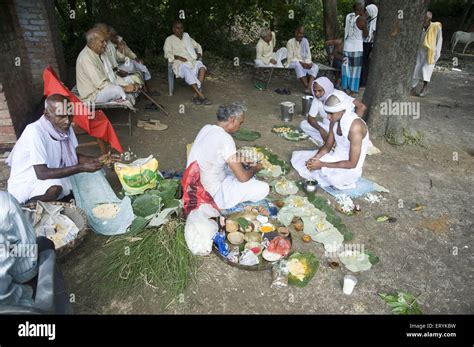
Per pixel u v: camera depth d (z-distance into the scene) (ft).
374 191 14.15
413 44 16.97
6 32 17.40
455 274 10.43
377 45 17.80
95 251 10.62
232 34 35.35
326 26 30.68
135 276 9.80
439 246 11.48
